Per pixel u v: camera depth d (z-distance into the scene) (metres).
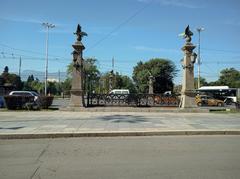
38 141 12.51
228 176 7.31
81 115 21.80
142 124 16.80
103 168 8.08
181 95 27.17
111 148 10.86
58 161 8.88
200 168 8.05
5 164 8.55
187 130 14.55
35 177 7.27
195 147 11.07
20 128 15.00
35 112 24.12
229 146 11.30
